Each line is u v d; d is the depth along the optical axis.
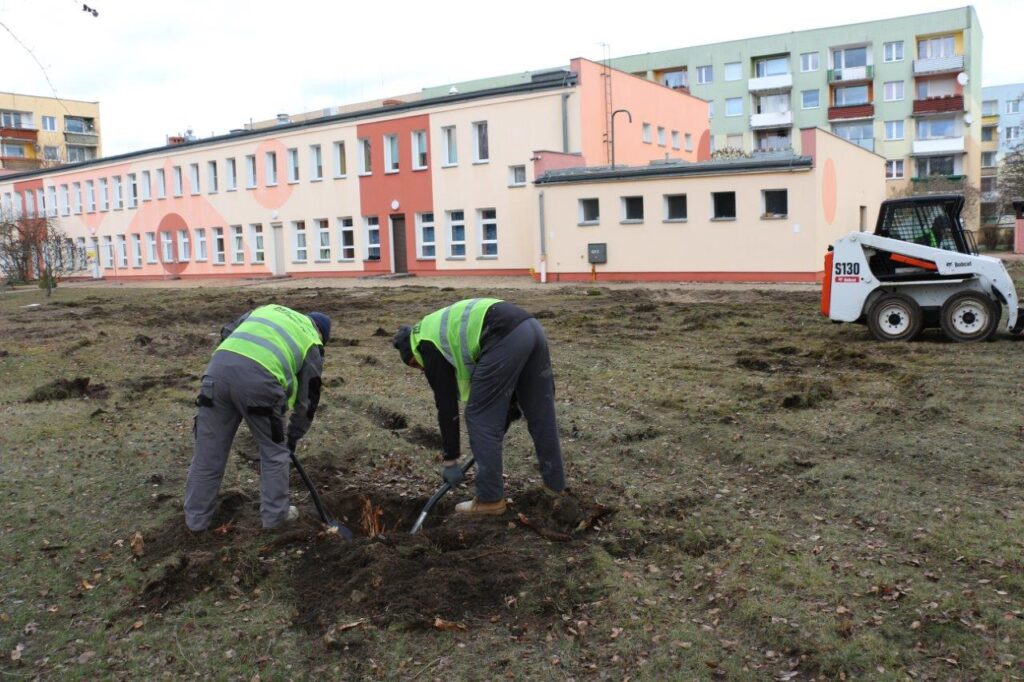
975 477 5.96
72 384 10.22
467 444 7.17
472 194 32.09
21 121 60.91
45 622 4.27
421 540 4.93
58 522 5.51
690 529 5.09
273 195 39.00
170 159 43.59
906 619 3.96
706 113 40.94
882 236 12.52
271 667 3.79
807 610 4.07
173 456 7.06
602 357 11.38
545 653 3.83
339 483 6.26
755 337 13.09
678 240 25.62
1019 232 41.16
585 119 30.02
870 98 62.34
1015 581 4.23
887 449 6.68
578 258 27.48
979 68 63.50
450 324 5.23
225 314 19.66
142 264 46.66
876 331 12.42
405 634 4.00
